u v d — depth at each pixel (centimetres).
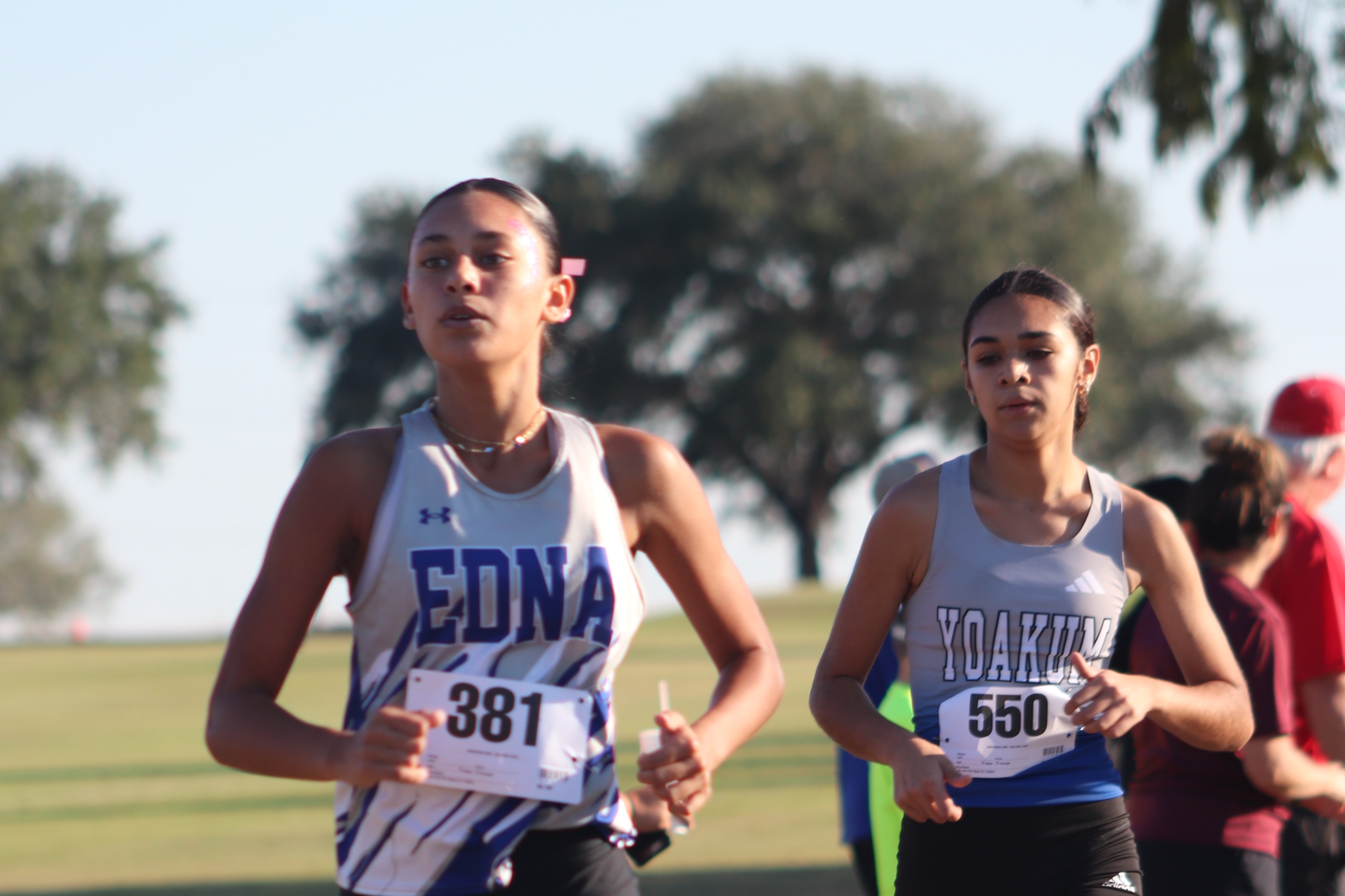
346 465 848
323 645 11175
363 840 840
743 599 923
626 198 15525
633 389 15462
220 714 827
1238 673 1014
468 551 832
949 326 15562
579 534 848
